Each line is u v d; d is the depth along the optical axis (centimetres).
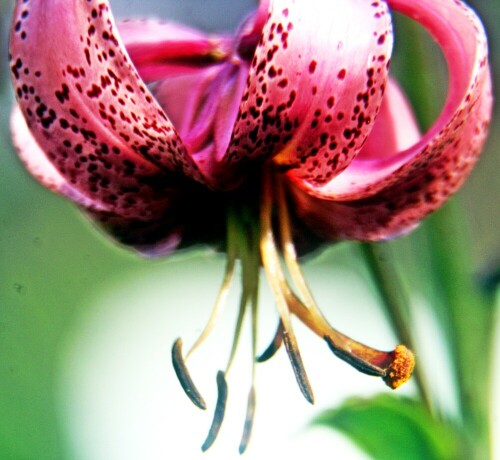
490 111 14
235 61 15
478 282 16
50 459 25
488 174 23
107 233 15
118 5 19
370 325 25
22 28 13
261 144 14
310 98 13
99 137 14
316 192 15
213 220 15
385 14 13
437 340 17
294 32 13
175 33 15
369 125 14
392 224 15
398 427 16
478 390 16
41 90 14
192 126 15
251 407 15
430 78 15
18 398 26
